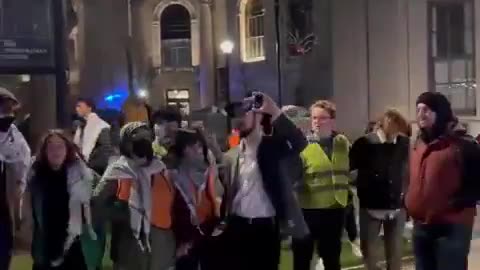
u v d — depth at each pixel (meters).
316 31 23.83
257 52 27.53
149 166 5.81
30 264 8.35
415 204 5.89
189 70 31.08
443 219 5.73
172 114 7.12
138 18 30.55
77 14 27.38
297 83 24.75
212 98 30.11
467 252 5.79
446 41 19.22
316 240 6.73
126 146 5.81
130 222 5.72
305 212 6.63
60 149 5.66
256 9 27.52
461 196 5.70
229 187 5.81
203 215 5.95
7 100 6.23
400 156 7.05
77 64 27.73
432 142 5.82
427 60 19.55
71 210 5.64
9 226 6.06
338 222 6.73
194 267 5.97
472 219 5.79
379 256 7.39
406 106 19.94
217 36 29.92
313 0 23.88
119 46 29.16
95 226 5.73
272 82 26.23
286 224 5.68
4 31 10.22
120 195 5.72
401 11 20.17
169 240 5.85
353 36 22.14
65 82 10.74
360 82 21.86
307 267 6.77
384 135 7.11
